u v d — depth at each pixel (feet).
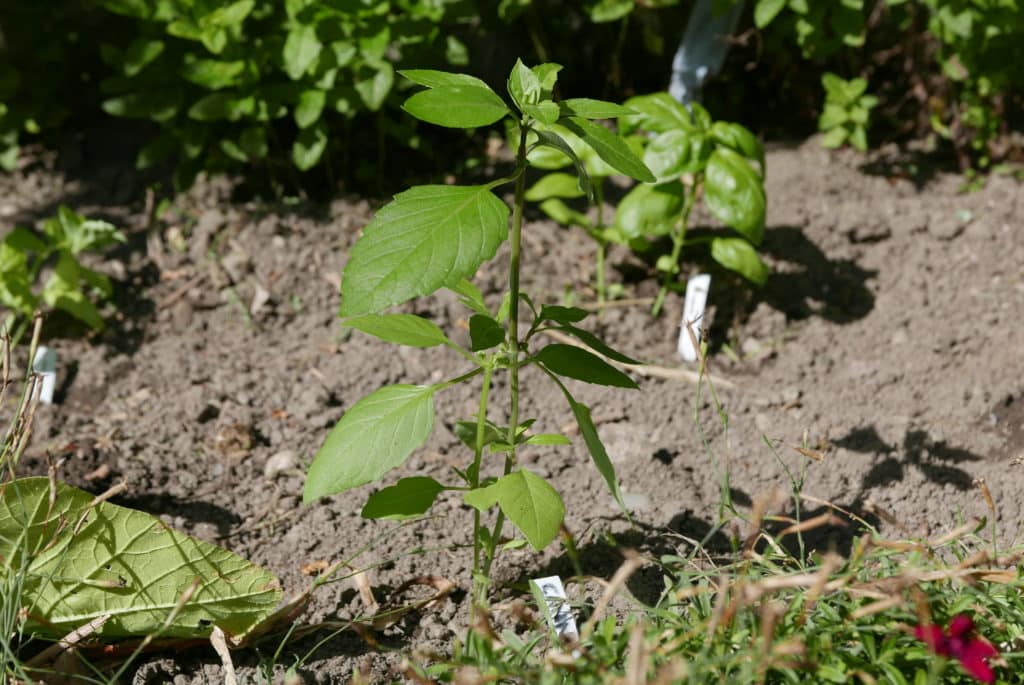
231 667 9.04
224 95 14.79
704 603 8.42
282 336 14.10
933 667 7.52
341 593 10.10
